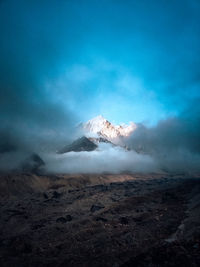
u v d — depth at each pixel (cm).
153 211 5344
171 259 2041
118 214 5338
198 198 5919
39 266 2503
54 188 12888
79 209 6612
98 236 3550
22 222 5034
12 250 3077
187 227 3341
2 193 10075
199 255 2000
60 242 3381
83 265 2462
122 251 2797
